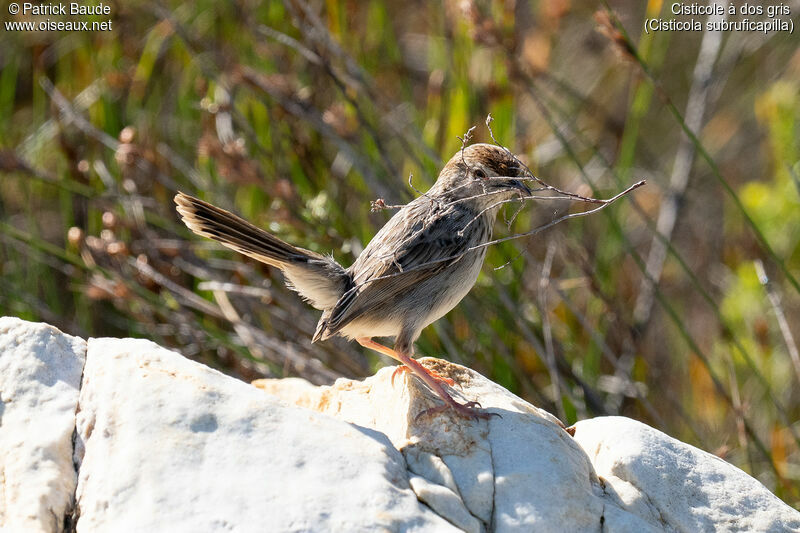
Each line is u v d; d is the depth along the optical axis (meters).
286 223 11.62
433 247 8.49
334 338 12.26
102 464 6.18
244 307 12.84
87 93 14.66
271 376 11.70
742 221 15.30
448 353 11.90
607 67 18.03
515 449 6.74
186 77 14.70
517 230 12.21
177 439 6.25
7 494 6.07
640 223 17.56
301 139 13.23
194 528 5.77
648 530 6.32
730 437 12.91
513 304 11.28
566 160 16.80
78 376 6.82
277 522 5.81
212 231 8.40
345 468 6.21
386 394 7.84
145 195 14.14
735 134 18.84
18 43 15.37
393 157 15.09
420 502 6.20
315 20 12.05
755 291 13.85
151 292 12.52
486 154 8.86
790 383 13.79
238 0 14.31
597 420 7.52
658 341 15.66
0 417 6.47
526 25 16.72
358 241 12.02
